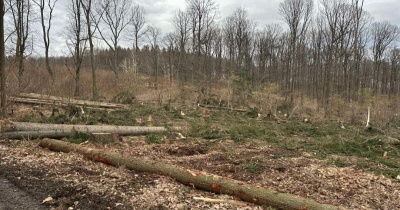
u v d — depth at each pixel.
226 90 22.38
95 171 6.12
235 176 6.84
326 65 30.36
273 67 39.28
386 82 41.34
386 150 10.11
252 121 15.37
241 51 34.25
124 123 12.46
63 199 4.75
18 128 8.78
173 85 28.92
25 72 17.59
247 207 4.76
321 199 5.69
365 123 16.64
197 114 16.78
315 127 14.09
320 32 34.28
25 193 5.03
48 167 6.23
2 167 6.12
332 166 7.95
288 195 4.76
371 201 5.75
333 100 21.92
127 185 5.40
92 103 16.67
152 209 4.52
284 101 22.53
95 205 4.63
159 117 14.91
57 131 9.08
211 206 4.72
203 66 31.72
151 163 6.21
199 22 34.25
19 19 19.67
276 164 7.83
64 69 28.80
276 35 41.19
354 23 28.92
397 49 41.34
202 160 8.05
